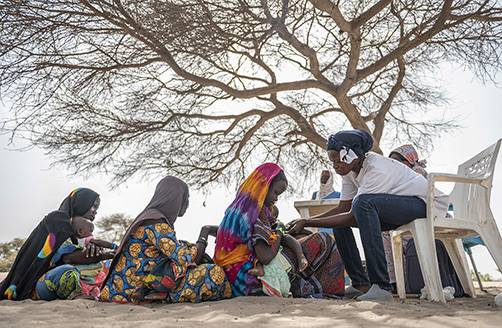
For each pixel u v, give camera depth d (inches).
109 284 136.7
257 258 134.7
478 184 143.2
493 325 84.5
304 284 140.9
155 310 118.3
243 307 114.6
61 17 331.6
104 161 418.9
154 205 140.9
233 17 293.0
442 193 142.2
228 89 381.1
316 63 383.9
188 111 452.1
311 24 426.3
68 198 161.2
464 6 366.6
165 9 284.5
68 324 96.8
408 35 394.0
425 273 132.0
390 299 127.4
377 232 132.8
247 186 140.6
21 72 340.8
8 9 315.6
